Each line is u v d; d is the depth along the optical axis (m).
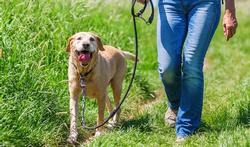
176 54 9.21
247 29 23.95
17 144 8.69
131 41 15.05
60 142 9.58
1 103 9.02
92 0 14.43
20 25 11.10
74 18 12.99
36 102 9.55
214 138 9.06
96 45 9.73
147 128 10.18
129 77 13.39
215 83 14.39
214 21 9.15
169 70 9.29
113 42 14.05
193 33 9.06
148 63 15.67
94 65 9.77
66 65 11.52
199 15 9.07
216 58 18.83
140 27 17.34
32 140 8.96
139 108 12.29
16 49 10.19
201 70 9.20
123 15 17.38
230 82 14.72
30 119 9.22
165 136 9.61
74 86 9.91
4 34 10.41
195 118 9.41
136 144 9.03
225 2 9.34
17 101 9.27
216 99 12.16
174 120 10.24
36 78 9.98
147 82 13.81
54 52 11.57
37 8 12.27
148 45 17.23
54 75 10.99
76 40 9.66
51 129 9.49
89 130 10.35
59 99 10.34
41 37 11.75
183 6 9.20
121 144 8.99
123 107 11.78
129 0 18.53
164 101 11.58
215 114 10.59
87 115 10.73
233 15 9.27
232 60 18.16
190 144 8.86
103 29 14.30
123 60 11.07
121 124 10.38
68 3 13.42
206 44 9.11
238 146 8.28
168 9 9.24
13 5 11.58
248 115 10.27
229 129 9.45
